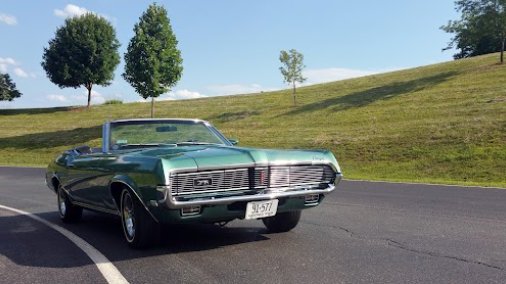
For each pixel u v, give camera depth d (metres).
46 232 7.38
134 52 34.72
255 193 5.48
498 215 8.05
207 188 5.29
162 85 35.41
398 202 9.80
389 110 32.34
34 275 5.11
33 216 8.98
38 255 5.93
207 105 47.31
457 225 7.20
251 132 32.59
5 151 35.94
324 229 6.99
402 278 4.65
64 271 5.21
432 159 20.48
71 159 7.44
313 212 8.55
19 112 56.72
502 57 41.16
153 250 5.93
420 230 6.86
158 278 4.84
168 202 5.07
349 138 26.42
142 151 6.10
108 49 55.41
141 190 5.37
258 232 6.82
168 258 5.55
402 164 20.55
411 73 46.69
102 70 54.59
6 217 8.91
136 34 35.03
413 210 8.70
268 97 47.72
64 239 6.82
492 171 17.86
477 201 9.83
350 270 4.93
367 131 27.44
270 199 5.51
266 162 5.54
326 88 47.94
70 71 53.97
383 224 7.35
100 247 6.20
